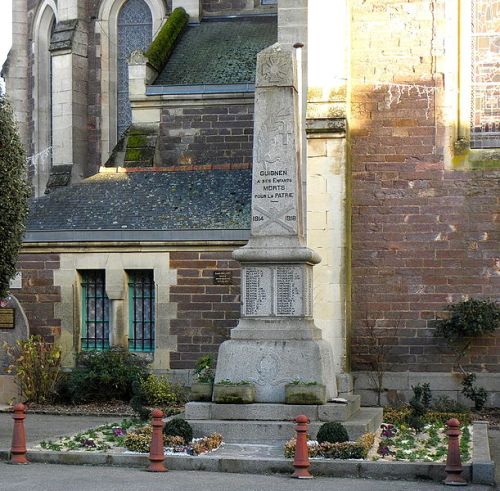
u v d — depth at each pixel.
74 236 27.06
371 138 24.91
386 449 16.36
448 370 24.47
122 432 18.52
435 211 24.62
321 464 15.57
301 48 27.28
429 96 24.77
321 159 24.36
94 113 42.59
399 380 24.50
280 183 19.12
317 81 24.59
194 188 29.00
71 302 27.19
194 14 40.81
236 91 33.50
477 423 21.30
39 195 44.44
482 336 24.39
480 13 25.00
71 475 15.21
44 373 26.14
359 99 25.02
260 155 19.25
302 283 18.73
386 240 24.75
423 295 24.59
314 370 18.25
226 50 37.72
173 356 26.47
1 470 15.72
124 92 42.78
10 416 24.70
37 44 45.31
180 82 34.59
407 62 24.91
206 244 26.33
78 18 42.47
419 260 24.64
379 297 24.73
